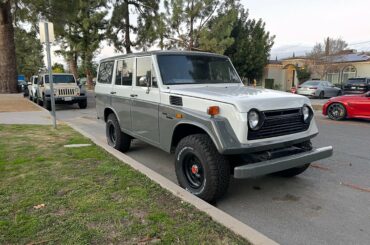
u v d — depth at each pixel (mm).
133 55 5629
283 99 4109
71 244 2740
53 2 21562
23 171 4688
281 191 4551
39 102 17172
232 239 2840
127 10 33562
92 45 32844
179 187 4055
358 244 3123
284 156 4016
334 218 3695
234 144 3668
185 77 5102
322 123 11000
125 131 6121
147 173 4602
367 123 10984
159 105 4828
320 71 39031
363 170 5480
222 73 5613
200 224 3109
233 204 4113
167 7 25438
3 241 2771
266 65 36438
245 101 3781
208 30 24875
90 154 5738
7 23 22109
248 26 33250
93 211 3375
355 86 23625
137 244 2766
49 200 3643
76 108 16562
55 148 6199
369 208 3963
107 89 6742
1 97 20594
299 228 3459
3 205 3500
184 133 4656
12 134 7754
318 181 4953
